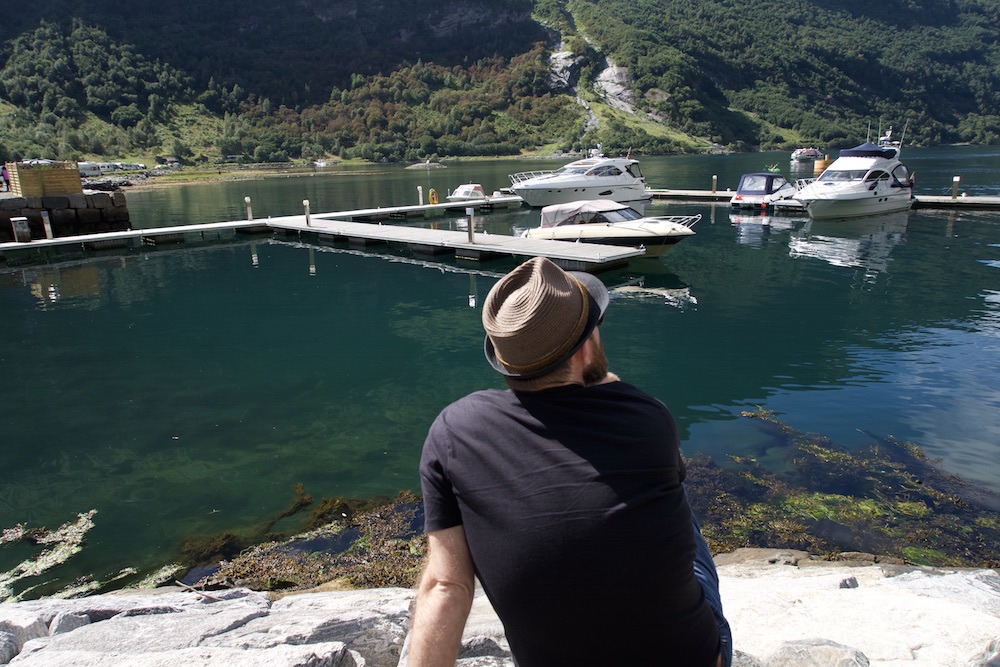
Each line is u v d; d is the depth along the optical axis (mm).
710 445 7266
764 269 16469
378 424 8062
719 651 1523
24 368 10367
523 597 1325
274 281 16328
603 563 1288
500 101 144000
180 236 22969
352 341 11367
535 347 1389
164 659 2697
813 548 5477
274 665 2590
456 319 12617
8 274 17672
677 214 27453
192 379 9727
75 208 24734
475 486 1385
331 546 5645
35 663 2758
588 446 1362
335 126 135750
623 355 10281
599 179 28234
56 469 7133
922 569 4980
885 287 14320
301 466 7051
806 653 3016
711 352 10359
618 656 1336
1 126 105875
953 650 3260
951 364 9578
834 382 9008
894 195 25453
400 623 3562
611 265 16797
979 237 20281
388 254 19797
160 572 5375
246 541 5766
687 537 1393
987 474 6590
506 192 33781
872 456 6957
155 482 6809
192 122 127188
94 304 14344
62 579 5340
